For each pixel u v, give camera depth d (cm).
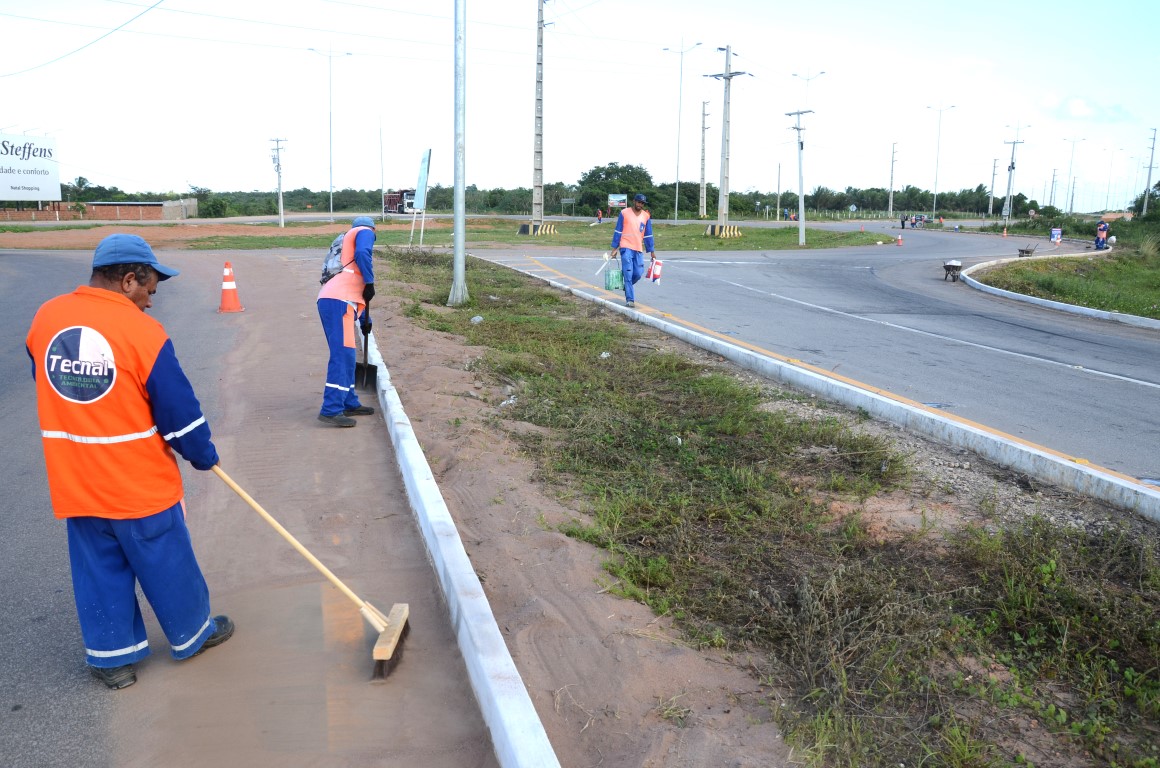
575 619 387
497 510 507
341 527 485
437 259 2303
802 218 4050
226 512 504
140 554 321
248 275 1902
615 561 448
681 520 495
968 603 414
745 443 658
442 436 645
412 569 436
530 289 1666
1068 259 3306
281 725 312
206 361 938
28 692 331
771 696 338
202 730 308
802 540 480
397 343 1019
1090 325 1512
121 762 292
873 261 2933
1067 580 424
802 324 1341
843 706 330
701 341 1080
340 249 686
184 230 4900
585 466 597
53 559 448
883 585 418
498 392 809
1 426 707
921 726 322
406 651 360
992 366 1023
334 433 663
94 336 300
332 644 365
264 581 421
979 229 7300
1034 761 306
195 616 344
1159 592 418
